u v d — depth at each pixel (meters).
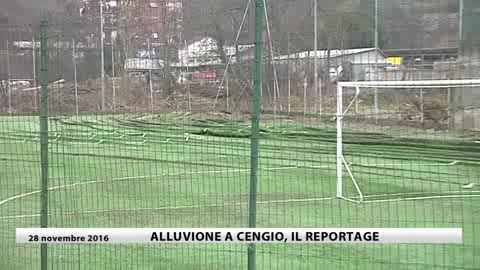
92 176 18.47
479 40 27.86
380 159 21.70
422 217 12.34
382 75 23.91
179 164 21.28
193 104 24.64
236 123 25.42
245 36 20.30
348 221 12.01
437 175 18.30
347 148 23.52
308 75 29.31
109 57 19.55
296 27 32.41
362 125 24.12
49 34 8.92
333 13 32.12
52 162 19.78
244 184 16.70
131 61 17.70
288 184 16.70
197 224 11.80
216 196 14.95
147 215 12.59
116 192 15.70
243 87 25.09
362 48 29.77
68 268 8.64
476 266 8.66
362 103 24.30
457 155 21.22
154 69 17.20
